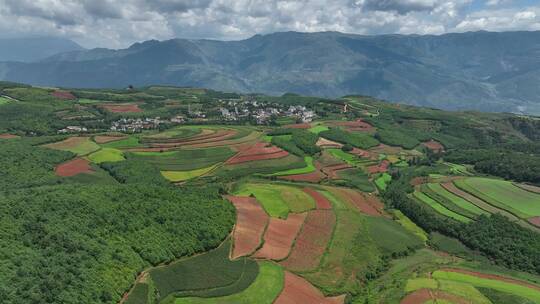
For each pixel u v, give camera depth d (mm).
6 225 112625
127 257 120750
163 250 131000
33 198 133375
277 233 160500
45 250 108500
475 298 125125
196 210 156750
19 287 93625
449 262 160250
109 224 132000
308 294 127812
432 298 122688
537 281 147000
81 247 115375
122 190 155375
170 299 116000
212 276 128000
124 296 109750
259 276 131500
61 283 99688
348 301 127938
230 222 159125
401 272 149750
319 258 148625
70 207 132500
